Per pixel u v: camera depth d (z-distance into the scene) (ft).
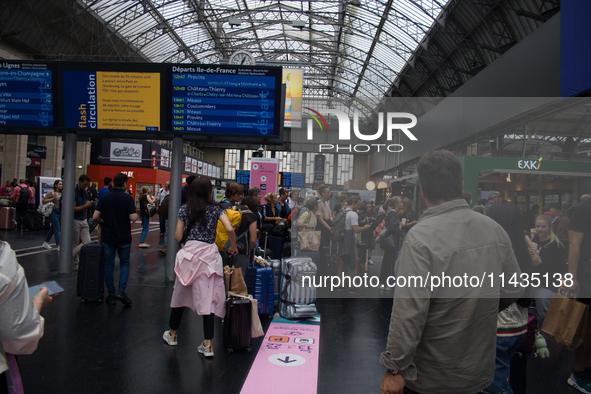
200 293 11.85
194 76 21.56
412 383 5.48
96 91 21.83
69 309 16.28
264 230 22.48
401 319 5.08
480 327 5.34
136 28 81.05
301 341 13.70
